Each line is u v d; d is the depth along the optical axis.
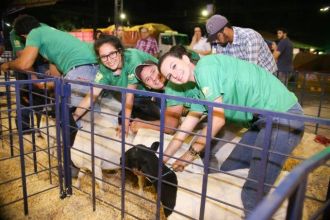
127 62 3.56
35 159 3.94
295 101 2.58
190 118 2.75
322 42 21.27
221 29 4.09
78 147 3.39
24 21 4.18
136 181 3.91
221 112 2.38
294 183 1.13
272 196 1.04
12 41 5.75
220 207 2.52
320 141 5.11
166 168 2.77
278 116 1.96
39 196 3.46
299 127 2.41
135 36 15.95
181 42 15.48
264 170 2.10
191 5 24.41
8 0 10.86
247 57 4.16
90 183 3.84
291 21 21.92
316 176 4.07
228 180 2.67
